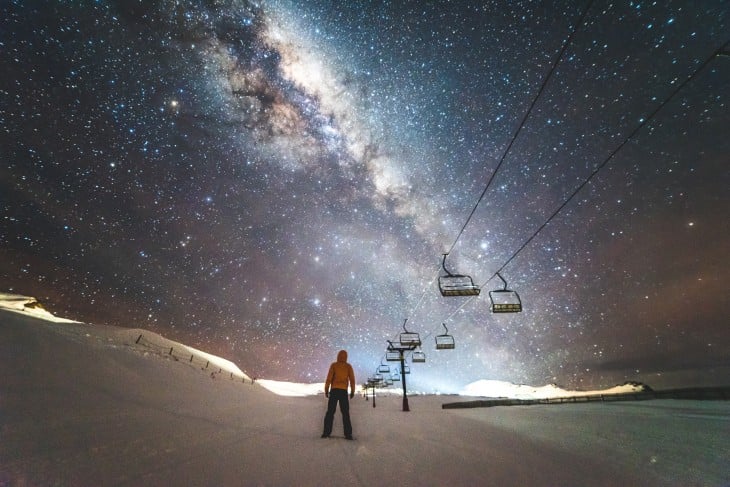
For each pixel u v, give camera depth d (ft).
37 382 17.54
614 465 14.25
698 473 13.15
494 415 39.70
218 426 19.39
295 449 15.26
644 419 32.81
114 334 102.01
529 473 12.77
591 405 66.80
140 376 32.81
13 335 23.34
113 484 8.93
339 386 20.25
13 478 8.27
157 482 9.45
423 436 20.92
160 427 16.20
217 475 10.61
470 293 37.68
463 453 15.96
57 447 10.91
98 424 14.42
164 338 144.36
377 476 11.83
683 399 74.38
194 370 77.10
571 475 12.62
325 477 11.39
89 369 25.03
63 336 33.27
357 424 27.27
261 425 22.21
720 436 21.61
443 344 66.03
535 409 55.42
